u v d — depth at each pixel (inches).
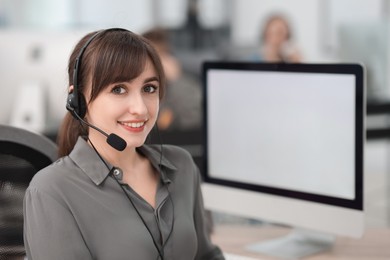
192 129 119.2
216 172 78.0
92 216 50.6
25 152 57.5
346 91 66.9
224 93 76.5
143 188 55.1
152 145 60.0
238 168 76.0
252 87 74.1
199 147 116.3
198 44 256.5
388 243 74.8
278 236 78.0
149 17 250.5
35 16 234.4
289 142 71.6
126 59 49.7
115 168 53.2
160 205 54.3
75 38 124.3
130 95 51.1
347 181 67.4
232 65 75.5
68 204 49.9
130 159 54.6
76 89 51.6
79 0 239.6
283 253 70.9
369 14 247.9
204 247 61.3
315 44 258.4
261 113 73.6
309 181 70.3
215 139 77.8
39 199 49.6
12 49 123.3
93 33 52.7
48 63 123.5
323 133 68.9
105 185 52.1
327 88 68.3
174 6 254.5
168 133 115.0
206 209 79.0
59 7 237.5
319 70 68.6
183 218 55.6
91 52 50.3
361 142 65.9
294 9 260.2
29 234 49.8
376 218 183.9
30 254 50.1
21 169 57.7
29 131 58.2
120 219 51.4
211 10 259.0
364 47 179.6
